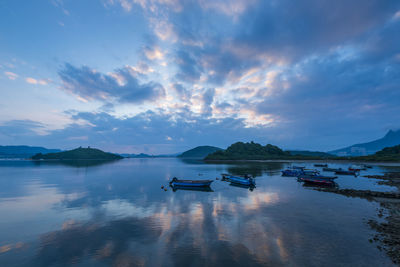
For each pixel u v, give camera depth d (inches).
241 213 708.0
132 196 1020.5
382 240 472.4
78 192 1137.4
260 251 428.1
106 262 390.0
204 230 547.5
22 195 1050.1
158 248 444.5
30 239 499.5
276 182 1530.5
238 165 4146.2
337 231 534.9
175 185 1343.5
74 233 534.3
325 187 1288.1
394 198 934.4
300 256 405.7
